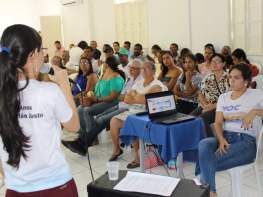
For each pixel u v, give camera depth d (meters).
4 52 1.01
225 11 5.47
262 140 3.20
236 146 2.09
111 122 3.11
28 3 11.24
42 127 1.09
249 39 5.29
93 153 3.49
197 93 3.38
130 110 3.06
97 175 2.85
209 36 5.81
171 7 6.43
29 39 1.06
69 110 1.15
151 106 2.37
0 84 1.00
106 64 3.79
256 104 2.14
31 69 1.09
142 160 2.56
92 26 8.98
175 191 1.26
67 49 10.29
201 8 5.86
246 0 5.20
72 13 9.70
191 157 2.64
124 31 7.89
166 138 2.16
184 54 5.34
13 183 1.12
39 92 1.08
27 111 1.07
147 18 7.07
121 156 3.31
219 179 2.64
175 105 2.50
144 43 7.38
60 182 1.14
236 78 2.15
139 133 2.45
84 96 3.85
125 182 1.37
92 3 8.83
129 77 3.62
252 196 2.28
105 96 3.77
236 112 2.19
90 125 3.65
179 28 6.34
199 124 2.32
